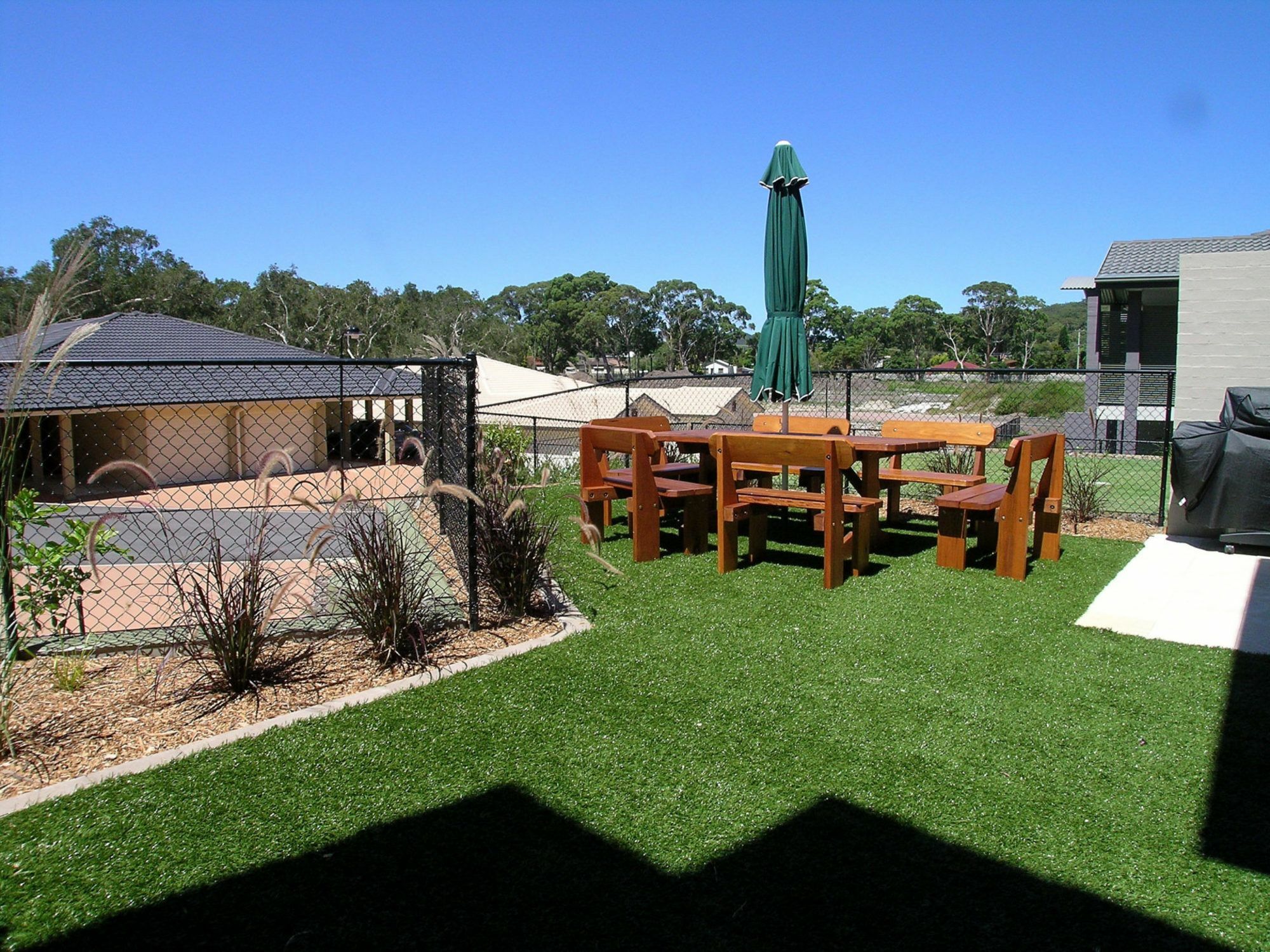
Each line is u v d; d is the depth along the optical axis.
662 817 3.02
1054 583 5.94
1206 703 3.95
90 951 2.33
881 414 21.91
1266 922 2.46
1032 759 3.43
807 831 2.92
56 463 15.27
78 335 3.73
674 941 2.38
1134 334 21.25
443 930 2.43
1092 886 2.62
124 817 3.00
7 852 2.79
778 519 8.29
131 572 7.06
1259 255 12.42
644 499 6.61
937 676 4.29
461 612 5.25
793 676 4.29
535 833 2.91
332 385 17.64
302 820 2.99
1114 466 12.84
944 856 2.78
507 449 10.67
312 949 2.35
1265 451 6.61
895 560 6.68
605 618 5.21
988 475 11.52
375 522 4.90
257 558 4.29
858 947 2.36
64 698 3.96
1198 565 6.44
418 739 3.60
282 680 4.20
